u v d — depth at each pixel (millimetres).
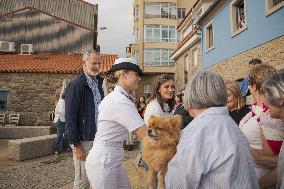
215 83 1878
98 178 2801
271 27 10836
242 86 5418
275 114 1925
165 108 4043
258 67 2727
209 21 17375
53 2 30359
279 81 1850
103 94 4332
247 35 12773
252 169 1786
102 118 2859
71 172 7719
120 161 2896
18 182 6785
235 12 14203
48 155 10422
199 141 1730
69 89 4062
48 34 27125
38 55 25156
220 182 1668
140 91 43312
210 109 1859
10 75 20156
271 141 2422
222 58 15523
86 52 4242
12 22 26984
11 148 9523
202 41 18875
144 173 6883
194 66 23562
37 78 20250
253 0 12164
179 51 27500
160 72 42906
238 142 1752
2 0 30094
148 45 43312
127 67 2873
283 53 10078
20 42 26891
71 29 27266
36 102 20125
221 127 1776
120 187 2920
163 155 2785
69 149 11430
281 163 1904
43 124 20000
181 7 45062
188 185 1714
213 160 1688
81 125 4023
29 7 27109
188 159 1710
